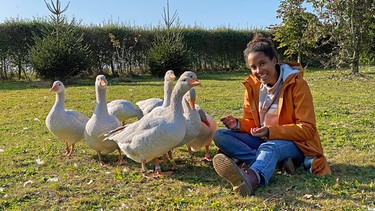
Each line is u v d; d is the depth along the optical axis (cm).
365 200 341
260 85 423
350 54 1619
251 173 365
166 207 346
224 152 444
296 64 410
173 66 1941
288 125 392
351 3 1538
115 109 641
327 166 409
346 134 602
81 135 532
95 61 2022
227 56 2391
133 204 354
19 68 1848
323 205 334
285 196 354
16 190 399
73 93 1228
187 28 2288
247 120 440
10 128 721
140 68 2127
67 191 393
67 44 1672
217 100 1026
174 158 511
